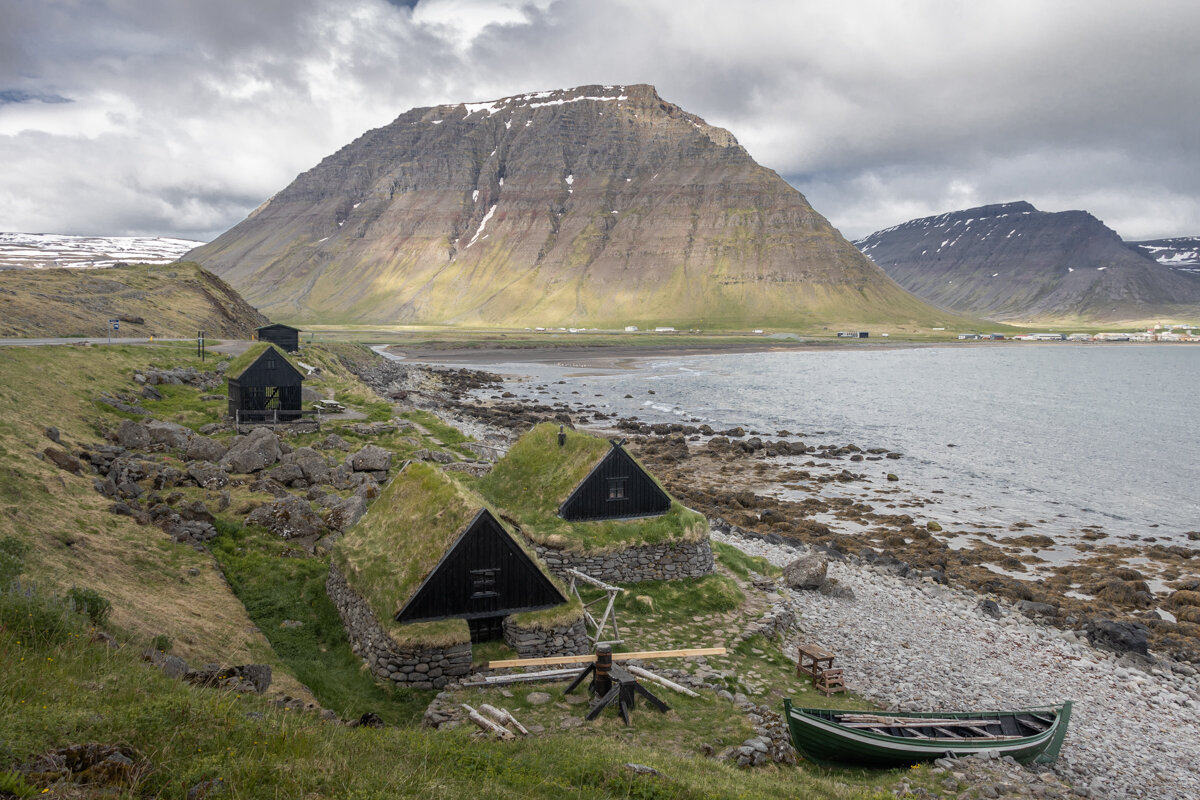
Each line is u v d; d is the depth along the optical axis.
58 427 43.66
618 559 35.75
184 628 23.62
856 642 34.66
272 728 14.49
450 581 25.86
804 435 105.06
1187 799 24.91
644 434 101.25
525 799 14.12
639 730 22.14
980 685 32.00
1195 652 39.78
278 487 42.00
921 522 63.06
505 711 21.92
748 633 32.09
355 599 27.50
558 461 39.59
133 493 36.28
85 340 80.56
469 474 51.19
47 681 13.67
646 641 30.33
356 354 162.50
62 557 24.97
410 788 13.13
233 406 61.12
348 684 24.19
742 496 67.81
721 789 16.28
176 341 101.50
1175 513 67.38
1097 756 27.25
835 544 54.94
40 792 9.77
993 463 87.69
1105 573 51.47
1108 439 104.31
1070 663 36.56
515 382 168.75
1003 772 21.47
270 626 27.62
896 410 131.25
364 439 59.69
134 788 10.58
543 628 26.62
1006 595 46.69
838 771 22.53
